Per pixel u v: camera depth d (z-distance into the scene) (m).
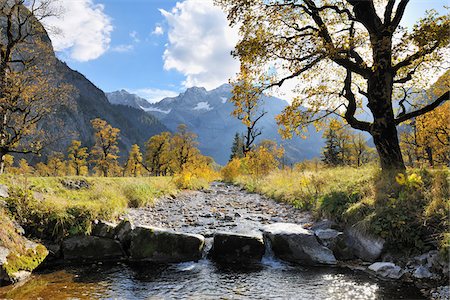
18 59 24.00
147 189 15.12
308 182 13.40
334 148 61.94
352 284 6.29
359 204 8.67
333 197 9.90
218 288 6.21
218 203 15.59
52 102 25.09
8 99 21.97
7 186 9.16
